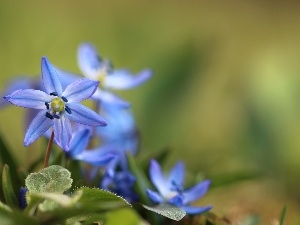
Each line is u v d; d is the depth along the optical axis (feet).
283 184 1.28
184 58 1.36
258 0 2.08
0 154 0.77
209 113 1.61
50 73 0.64
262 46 1.95
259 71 1.42
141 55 1.67
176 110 1.33
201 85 1.49
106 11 1.91
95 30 1.80
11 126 1.36
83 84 0.64
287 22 2.03
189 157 1.31
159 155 0.87
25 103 0.64
